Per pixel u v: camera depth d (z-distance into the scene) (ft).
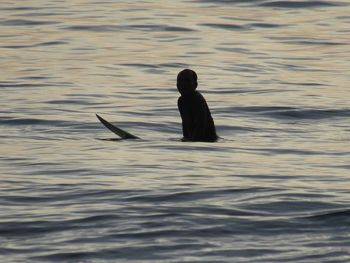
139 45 242.58
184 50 237.25
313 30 262.67
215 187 113.50
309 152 138.31
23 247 91.35
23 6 291.99
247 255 88.84
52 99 183.21
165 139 148.77
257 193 110.63
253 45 244.42
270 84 201.98
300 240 92.94
